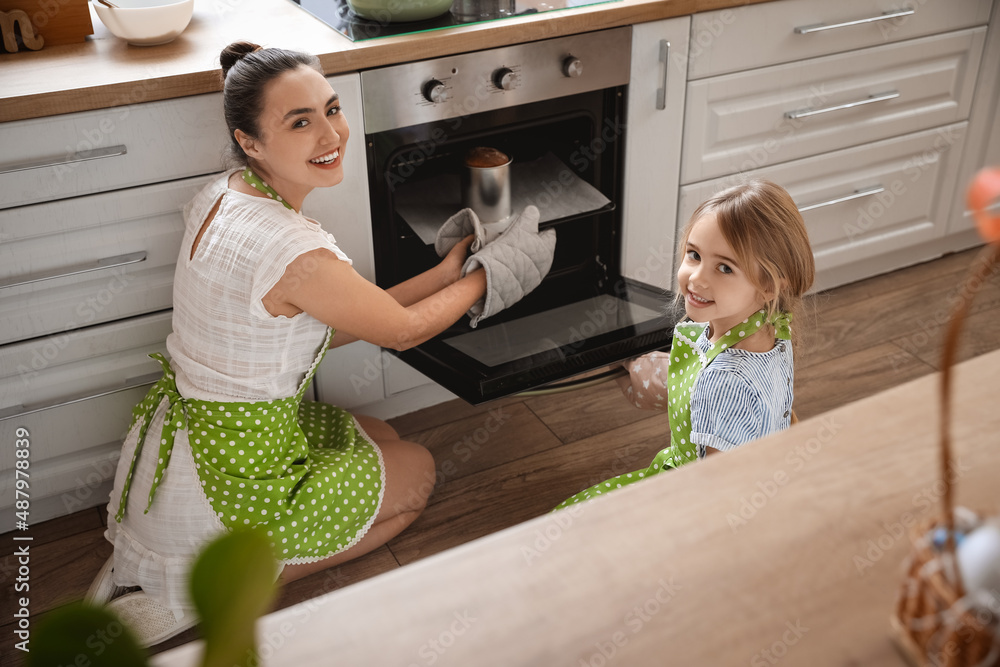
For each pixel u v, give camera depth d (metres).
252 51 1.53
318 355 1.61
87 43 1.76
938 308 2.46
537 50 1.81
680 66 1.98
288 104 1.41
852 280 2.61
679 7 1.89
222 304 1.47
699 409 1.35
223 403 1.53
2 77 1.56
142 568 1.60
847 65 2.19
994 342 2.31
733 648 0.45
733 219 1.29
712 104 2.08
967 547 0.43
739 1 1.95
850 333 2.37
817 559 0.50
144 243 1.68
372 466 1.75
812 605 0.47
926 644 0.43
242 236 1.44
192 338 1.53
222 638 0.27
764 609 0.47
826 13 2.08
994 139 2.52
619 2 1.87
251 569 0.28
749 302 1.34
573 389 1.86
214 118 1.63
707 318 1.35
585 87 1.90
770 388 1.33
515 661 0.45
